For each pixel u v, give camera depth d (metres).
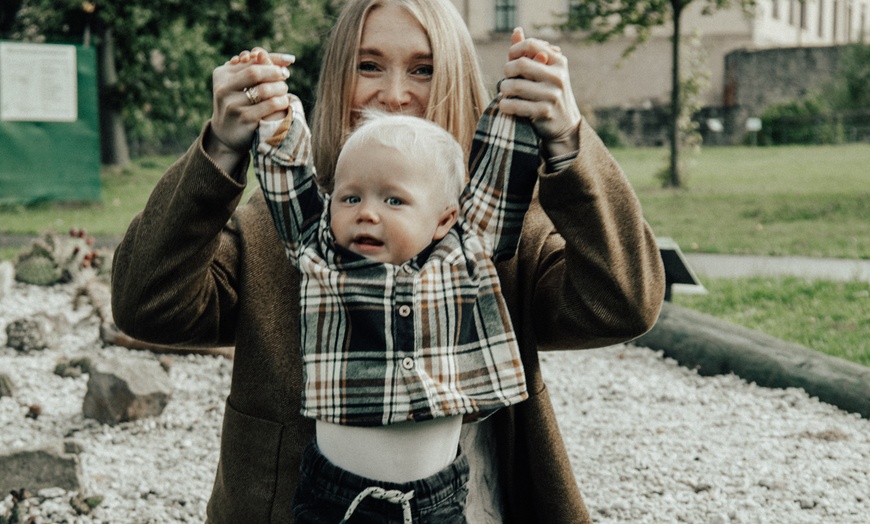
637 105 32.31
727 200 15.60
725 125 30.92
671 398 5.74
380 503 1.74
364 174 1.82
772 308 7.56
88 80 16.44
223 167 1.80
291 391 1.93
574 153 1.75
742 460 4.70
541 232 2.02
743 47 32.75
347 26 2.08
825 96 30.52
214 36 19.70
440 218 1.87
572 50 32.25
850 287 8.15
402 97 2.04
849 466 4.59
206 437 5.14
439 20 2.06
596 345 1.95
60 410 5.58
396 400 1.72
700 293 8.13
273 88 1.79
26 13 19.73
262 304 1.96
